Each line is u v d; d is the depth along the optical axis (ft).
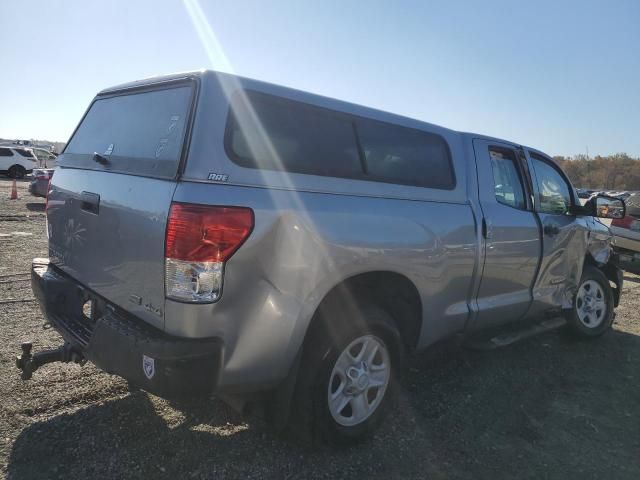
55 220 11.71
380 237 9.82
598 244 17.70
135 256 8.54
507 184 14.07
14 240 29.73
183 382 7.71
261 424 10.60
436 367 14.62
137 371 8.01
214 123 8.16
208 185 7.89
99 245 9.64
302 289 8.61
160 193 8.05
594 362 15.89
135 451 9.38
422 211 11.05
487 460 10.02
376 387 10.46
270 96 9.05
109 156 10.02
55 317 10.74
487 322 13.44
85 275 10.26
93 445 9.47
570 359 16.02
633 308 23.25
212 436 10.05
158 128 8.96
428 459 9.91
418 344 11.61
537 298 14.89
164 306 7.99
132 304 8.75
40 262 12.48
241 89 8.66
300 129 9.34
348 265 9.27
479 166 13.09
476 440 10.75
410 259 10.53
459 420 11.57
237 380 8.32
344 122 10.18
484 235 12.57
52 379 11.89
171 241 7.73
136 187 8.63
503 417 11.86
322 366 9.20
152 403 11.12
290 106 9.32
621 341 18.19
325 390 9.34
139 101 10.00
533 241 14.24
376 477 9.20
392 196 10.57
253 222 8.00
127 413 10.65
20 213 43.27
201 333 7.86
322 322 9.33
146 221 8.23
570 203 16.62
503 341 14.26
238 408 9.08
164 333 8.08
